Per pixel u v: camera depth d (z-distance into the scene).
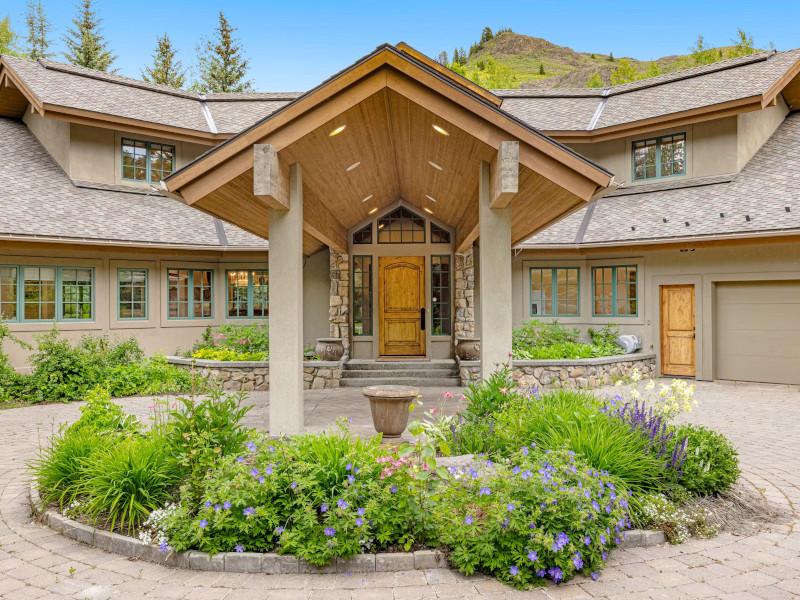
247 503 3.79
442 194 10.05
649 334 13.15
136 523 4.18
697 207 12.70
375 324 12.69
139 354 12.35
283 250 6.50
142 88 15.80
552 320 14.09
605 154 15.09
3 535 4.23
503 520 3.44
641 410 5.32
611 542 3.81
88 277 12.71
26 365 11.78
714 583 3.42
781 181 12.31
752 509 4.59
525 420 5.21
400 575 3.54
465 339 11.41
